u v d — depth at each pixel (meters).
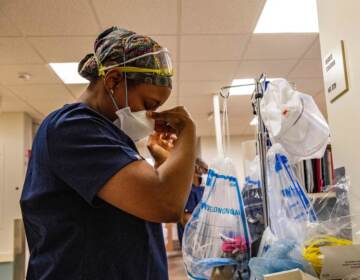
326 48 1.18
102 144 0.69
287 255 0.81
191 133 0.77
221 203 0.96
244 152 1.86
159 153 0.93
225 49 3.37
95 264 0.70
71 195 0.72
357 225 0.89
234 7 2.66
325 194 1.11
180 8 2.65
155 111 0.84
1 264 4.38
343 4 1.06
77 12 2.63
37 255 0.74
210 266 0.89
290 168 0.99
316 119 0.99
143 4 2.58
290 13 2.79
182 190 0.68
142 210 0.65
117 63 0.78
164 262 0.83
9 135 5.02
